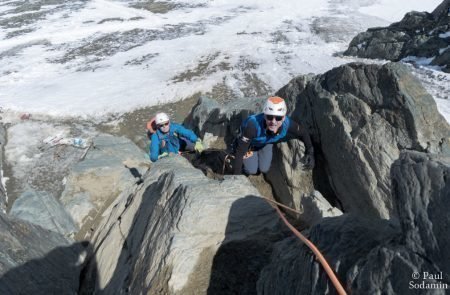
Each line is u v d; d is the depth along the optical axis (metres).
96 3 30.95
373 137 5.40
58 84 17.70
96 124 14.48
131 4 30.62
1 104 15.83
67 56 21.20
